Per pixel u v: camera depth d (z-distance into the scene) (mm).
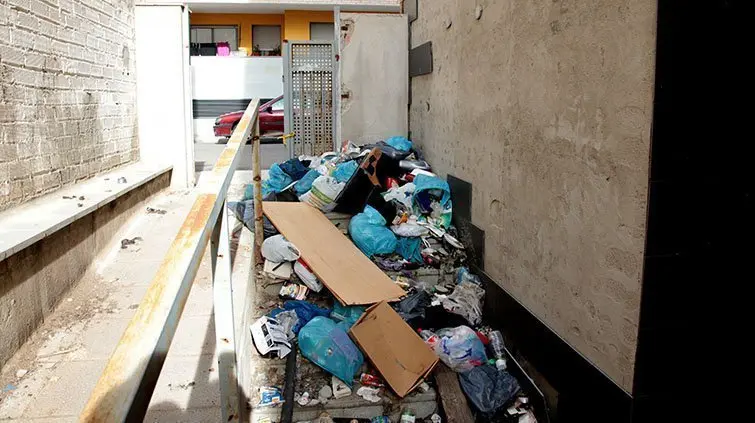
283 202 5055
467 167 4430
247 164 8383
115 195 4320
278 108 13688
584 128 2691
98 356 3023
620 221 2424
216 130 14031
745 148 2271
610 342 2516
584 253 2715
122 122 5824
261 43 17953
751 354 2396
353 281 3830
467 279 4148
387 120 6707
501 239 3729
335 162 5992
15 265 2975
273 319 3438
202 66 15562
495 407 3002
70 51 4512
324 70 7547
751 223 2312
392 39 6594
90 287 3832
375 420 3018
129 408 901
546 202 3088
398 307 3734
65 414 2578
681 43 2158
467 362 3256
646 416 2387
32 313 3164
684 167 2227
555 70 2965
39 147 3979
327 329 3279
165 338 1078
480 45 4090
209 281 3887
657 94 2170
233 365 2219
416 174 5309
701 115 2203
